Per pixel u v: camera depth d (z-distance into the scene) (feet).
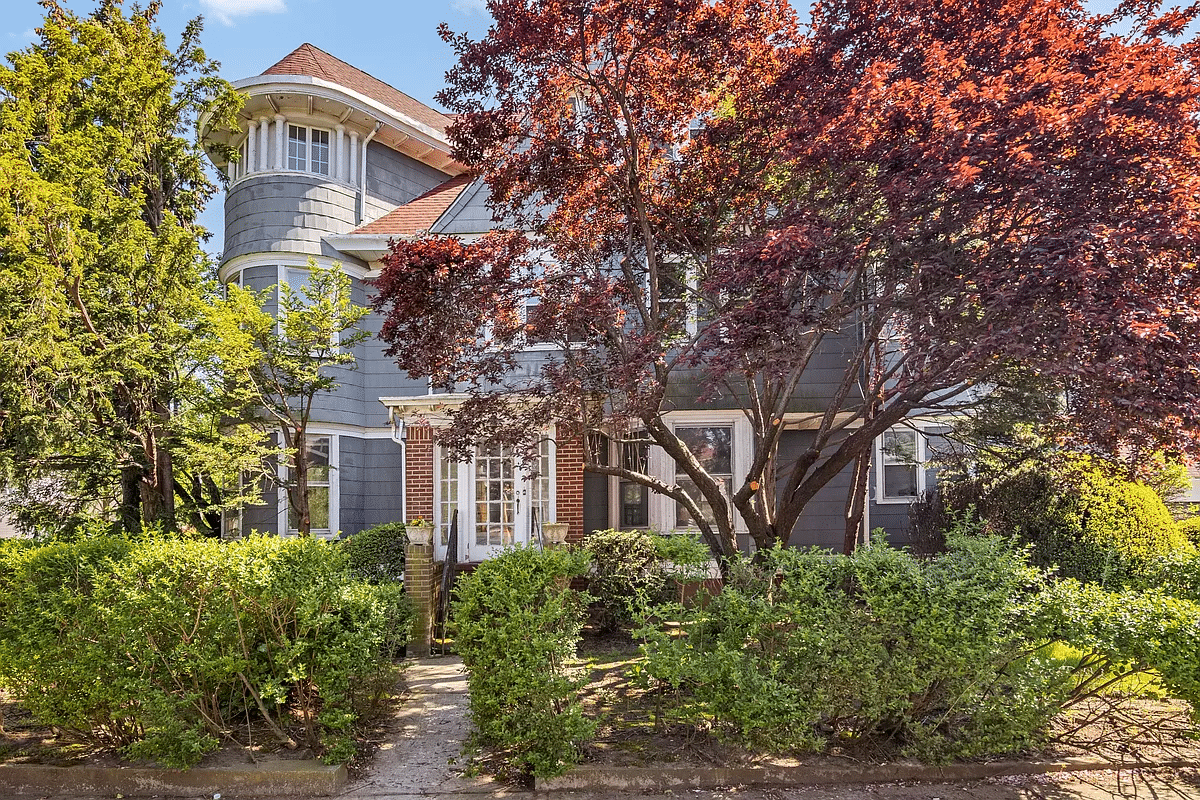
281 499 43.06
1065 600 15.83
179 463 39.96
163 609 16.93
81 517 37.24
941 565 17.35
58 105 35.63
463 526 36.50
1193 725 17.22
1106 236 14.14
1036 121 15.67
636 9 21.01
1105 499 28.50
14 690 17.71
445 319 24.07
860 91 17.87
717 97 24.20
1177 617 15.11
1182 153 15.51
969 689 16.12
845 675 16.38
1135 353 13.47
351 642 17.53
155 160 39.88
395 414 37.17
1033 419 21.57
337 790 16.17
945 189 16.22
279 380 39.50
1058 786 15.75
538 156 24.11
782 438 41.24
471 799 15.67
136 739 17.65
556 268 26.91
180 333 34.88
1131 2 20.34
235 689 18.57
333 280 38.60
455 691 23.59
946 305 17.44
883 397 25.22
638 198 23.75
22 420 30.89
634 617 18.24
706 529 24.12
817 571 17.16
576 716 16.22
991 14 19.70
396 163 52.44
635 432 38.50
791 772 16.11
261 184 46.01
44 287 30.19
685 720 16.93
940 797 15.31
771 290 17.26
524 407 26.11
